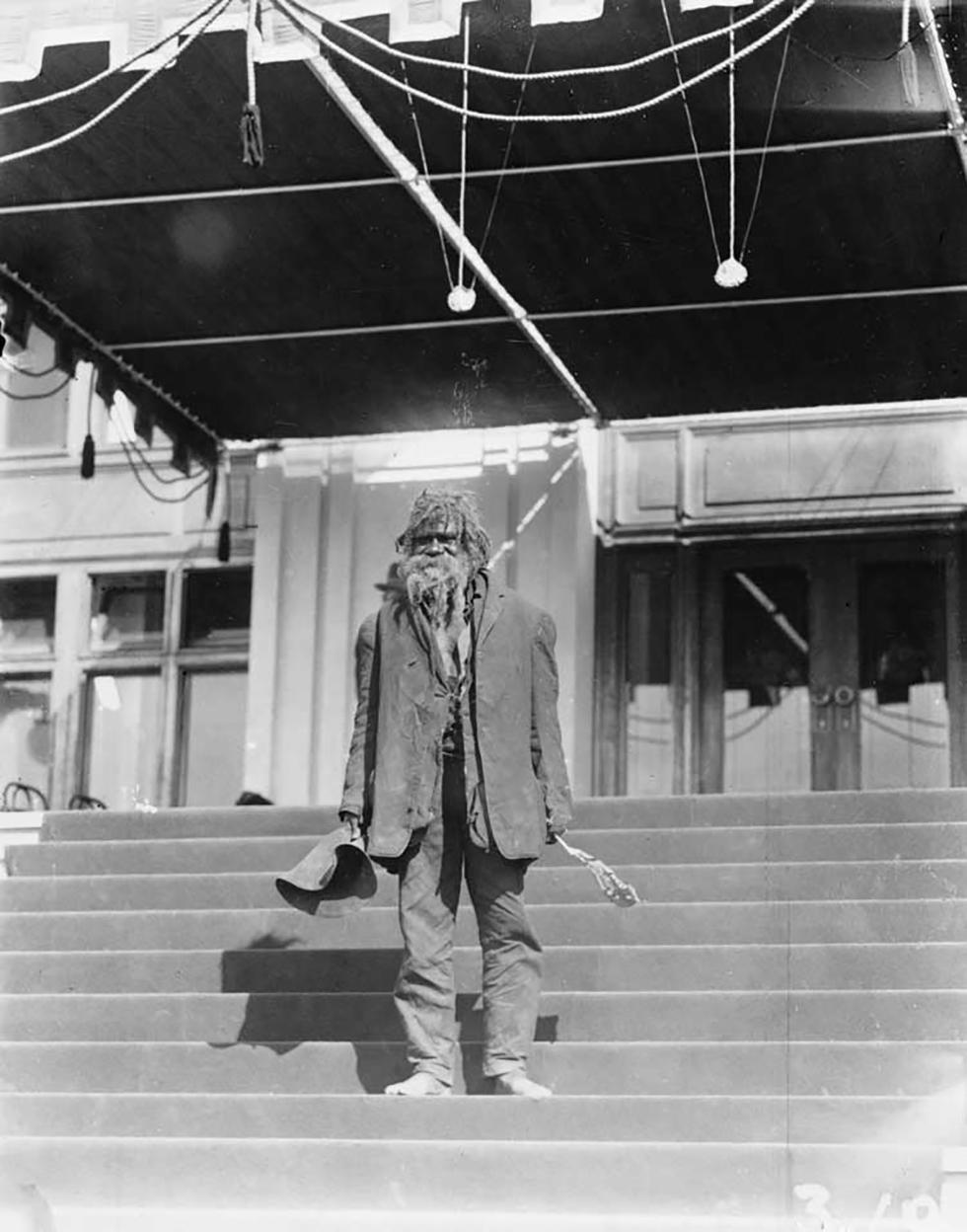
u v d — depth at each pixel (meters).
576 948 7.66
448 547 7.11
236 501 13.97
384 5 8.42
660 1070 6.96
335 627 13.73
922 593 13.59
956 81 9.04
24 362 12.24
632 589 13.93
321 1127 6.70
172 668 13.84
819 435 13.88
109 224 10.89
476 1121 6.57
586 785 13.39
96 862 9.18
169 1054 7.33
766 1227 6.02
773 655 13.71
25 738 13.89
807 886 8.15
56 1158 6.51
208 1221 6.25
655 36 8.74
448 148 9.87
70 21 8.73
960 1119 6.46
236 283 11.62
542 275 11.41
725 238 10.80
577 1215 6.16
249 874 8.78
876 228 10.59
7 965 8.15
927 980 7.41
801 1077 6.86
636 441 14.12
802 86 9.12
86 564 13.97
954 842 8.37
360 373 12.92
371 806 6.99
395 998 6.89
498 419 13.66
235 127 9.66
